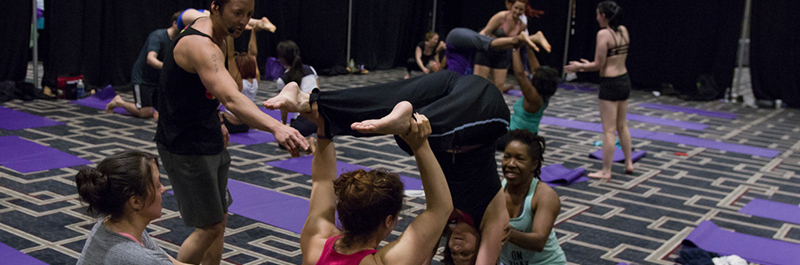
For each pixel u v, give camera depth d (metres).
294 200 4.59
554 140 7.25
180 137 2.73
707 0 11.60
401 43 14.60
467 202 2.26
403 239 1.68
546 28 13.39
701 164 6.36
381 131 1.55
